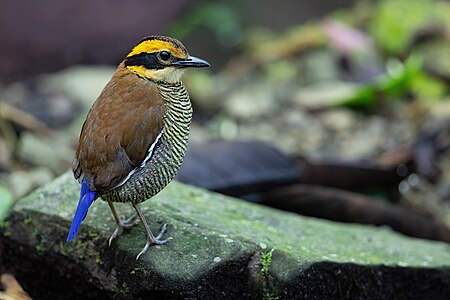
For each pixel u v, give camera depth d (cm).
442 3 1922
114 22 1806
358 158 1444
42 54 1770
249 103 1675
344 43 1766
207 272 827
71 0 1783
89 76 1708
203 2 1995
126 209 913
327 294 878
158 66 848
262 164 1273
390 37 1802
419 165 1380
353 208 1223
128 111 828
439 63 1723
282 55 1844
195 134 1575
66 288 923
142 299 855
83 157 824
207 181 1215
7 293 934
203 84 1702
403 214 1231
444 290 969
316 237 977
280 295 845
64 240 898
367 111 1612
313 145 1524
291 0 2100
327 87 1709
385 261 928
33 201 930
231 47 1980
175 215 905
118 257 862
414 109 1580
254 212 997
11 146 1387
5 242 936
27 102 1639
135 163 821
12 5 1755
